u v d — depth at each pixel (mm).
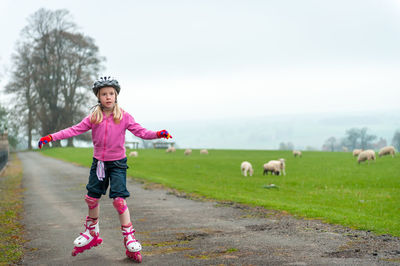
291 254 4430
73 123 66562
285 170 28328
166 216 7777
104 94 4051
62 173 23141
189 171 27219
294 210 8305
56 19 67812
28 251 4938
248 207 9117
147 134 4062
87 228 4316
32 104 68562
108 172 4188
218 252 4582
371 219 7621
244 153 50625
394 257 4270
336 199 14227
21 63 70062
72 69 68312
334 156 41281
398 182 20297
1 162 26141
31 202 10758
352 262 4035
